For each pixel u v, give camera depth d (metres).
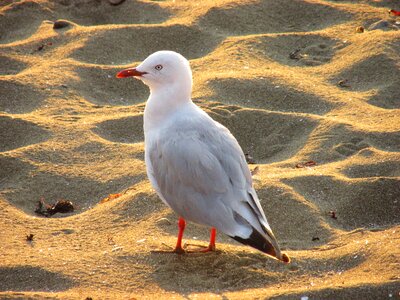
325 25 16.97
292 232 10.08
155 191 10.30
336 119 12.87
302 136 12.66
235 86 13.98
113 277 8.92
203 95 13.70
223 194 8.93
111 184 11.34
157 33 16.22
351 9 17.42
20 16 17.33
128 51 15.80
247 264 9.29
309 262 9.30
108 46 15.80
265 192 10.64
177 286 8.81
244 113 13.09
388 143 12.18
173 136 9.33
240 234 8.73
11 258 9.29
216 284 8.88
